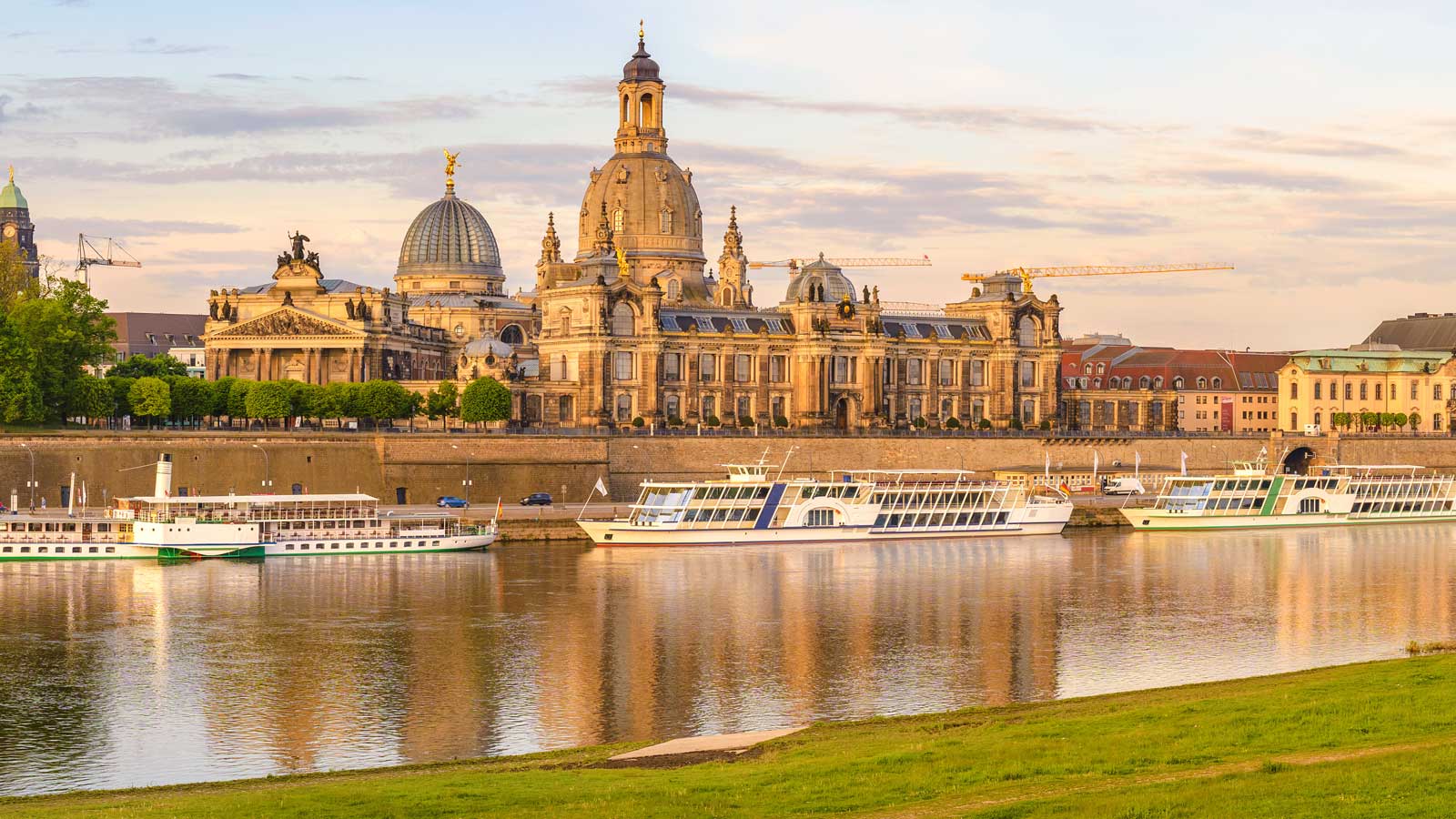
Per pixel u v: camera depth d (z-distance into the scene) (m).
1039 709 92.94
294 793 71.81
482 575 160.88
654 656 120.44
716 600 146.50
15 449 194.00
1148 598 149.50
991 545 194.62
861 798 65.25
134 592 146.88
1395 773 61.22
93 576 157.00
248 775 88.25
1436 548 193.12
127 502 172.88
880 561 175.75
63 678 112.00
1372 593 153.00
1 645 122.62
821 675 113.94
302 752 93.62
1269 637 129.12
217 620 133.88
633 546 188.00
